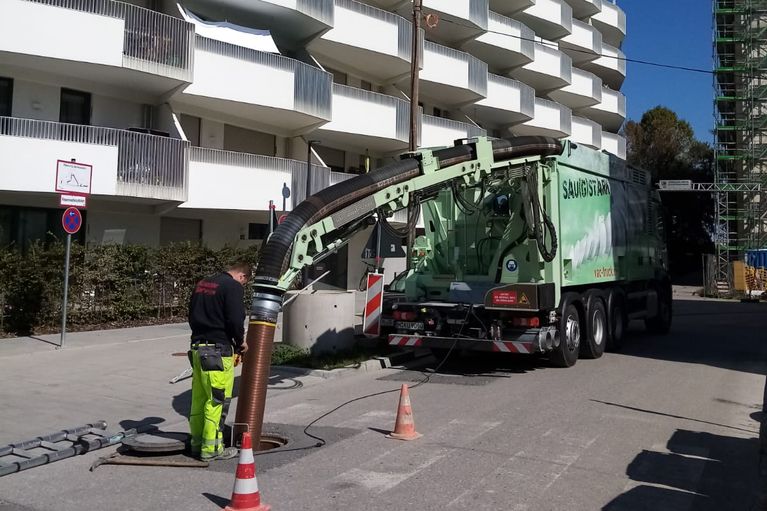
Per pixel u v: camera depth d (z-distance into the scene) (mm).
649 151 58406
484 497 5305
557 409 8398
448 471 5949
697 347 14906
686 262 57031
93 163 16125
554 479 5750
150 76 17531
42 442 6594
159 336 13898
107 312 15039
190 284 16906
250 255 18375
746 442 7078
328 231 8117
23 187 15227
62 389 9125
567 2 43531
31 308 13562
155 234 19734
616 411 8336
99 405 8375
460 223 11930
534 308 10367
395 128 26609
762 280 35656
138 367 10750
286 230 7508
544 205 11297
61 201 11969
